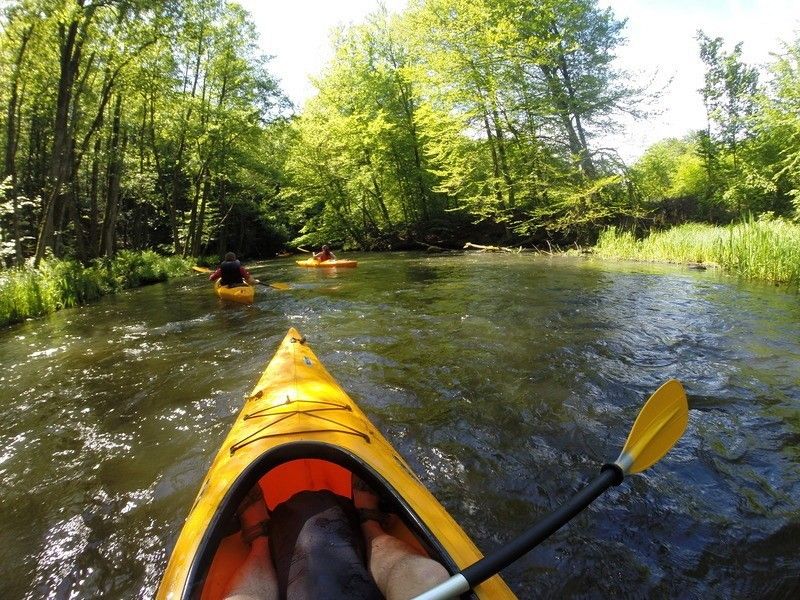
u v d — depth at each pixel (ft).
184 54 70.90
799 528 9.00
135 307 35.40
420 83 68.44
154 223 98.12
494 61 59.36
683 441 12.02
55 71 47.70
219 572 6.89
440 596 5.11
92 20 43.11
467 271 45.47
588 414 13.69
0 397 17.19
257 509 7.79
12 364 21.40
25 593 8.28
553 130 62.03
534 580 8.02
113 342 24.17
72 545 9.36
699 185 74.18
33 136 66.69
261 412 9.98
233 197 93.20
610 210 59.62
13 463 12.48
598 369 16.80
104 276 46.29
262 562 6.70
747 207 57.72
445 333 21.91
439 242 85.97
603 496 10.11
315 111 92.38
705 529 9.09
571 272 40.55
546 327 22.22
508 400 14.65
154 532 9.59
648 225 60.08
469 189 74.95
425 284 37.93
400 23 78.84
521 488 10.51
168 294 41.91
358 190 93.76
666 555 8.51
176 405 15.43
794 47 48.37
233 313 29.78
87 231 79.97
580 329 21.66
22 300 33.53
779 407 13.52
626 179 60.03
